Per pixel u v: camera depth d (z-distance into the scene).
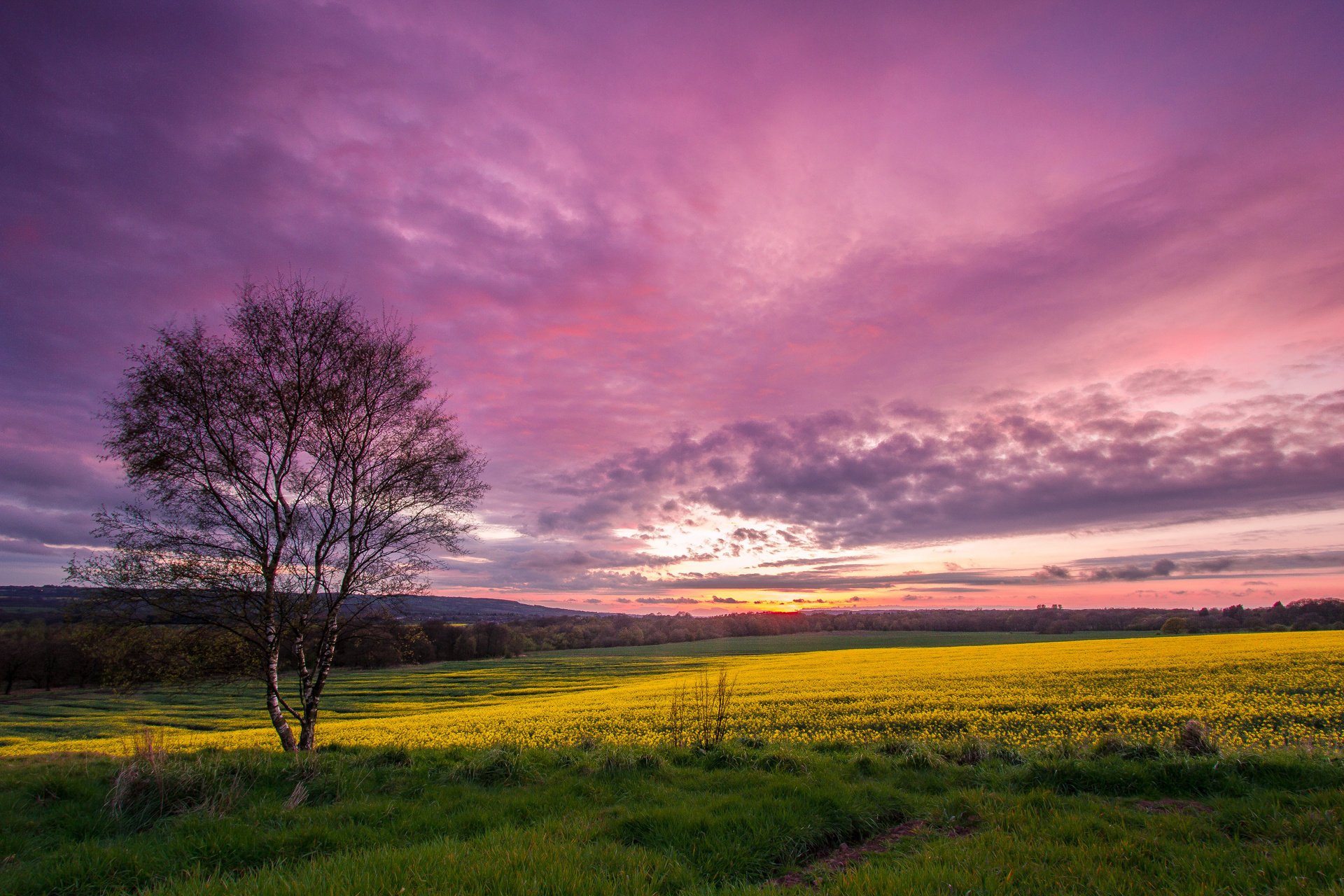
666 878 6.27
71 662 71.88
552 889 5.62
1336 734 18.73
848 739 21.02
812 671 50.78
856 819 8.51
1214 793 9.11
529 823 8.59
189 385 16.62
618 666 93.12
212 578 15.91
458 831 8.50
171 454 16.16
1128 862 6.42
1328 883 5.56
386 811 9.19
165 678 16.33
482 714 39.34
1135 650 50.50
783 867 7.16
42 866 7.27
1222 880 5.84
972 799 8.95
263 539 17.06
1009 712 24.80
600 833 7.88
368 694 65.12
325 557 17.77
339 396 18.03
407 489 18.98
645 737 22.75
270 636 16.70
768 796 9.23
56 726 46.25
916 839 7.91
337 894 5.43
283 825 8.58
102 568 15.40
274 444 17.75
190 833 8.29
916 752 12.11
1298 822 7.21
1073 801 8.87
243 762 11.00
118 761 11.55
